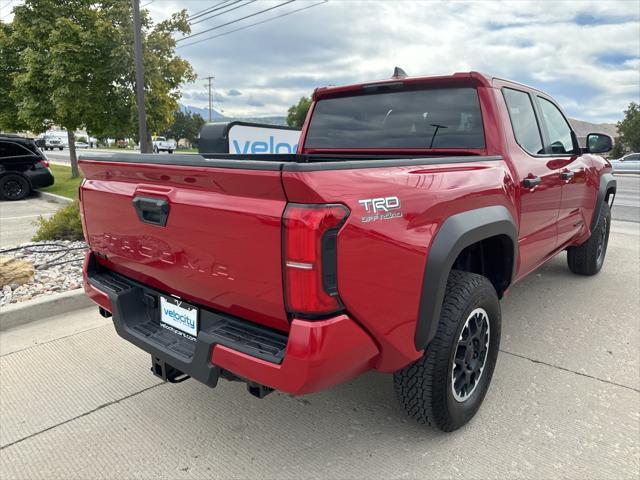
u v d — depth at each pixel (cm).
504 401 288
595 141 439
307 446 252
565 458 238
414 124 337
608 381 310
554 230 387
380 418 276
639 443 249
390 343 205
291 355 176
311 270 170
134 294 254
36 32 1236
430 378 232
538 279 527
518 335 380
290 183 167
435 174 229
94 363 340
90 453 248
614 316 419
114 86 1220
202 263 203
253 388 204
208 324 221
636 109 5178
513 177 300
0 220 940
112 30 1144
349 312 186
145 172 218
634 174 2500
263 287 183
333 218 171
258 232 178
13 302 432
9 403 292
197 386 312
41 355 350
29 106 1249
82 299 439
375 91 354
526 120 351
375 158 357
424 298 216
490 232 262
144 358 347
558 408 281
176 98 1316
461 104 317
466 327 250
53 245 626
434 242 219
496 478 226
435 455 243
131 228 237
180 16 1254
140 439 259
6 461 242
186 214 202
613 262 599
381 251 192
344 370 190
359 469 234
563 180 381
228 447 252
